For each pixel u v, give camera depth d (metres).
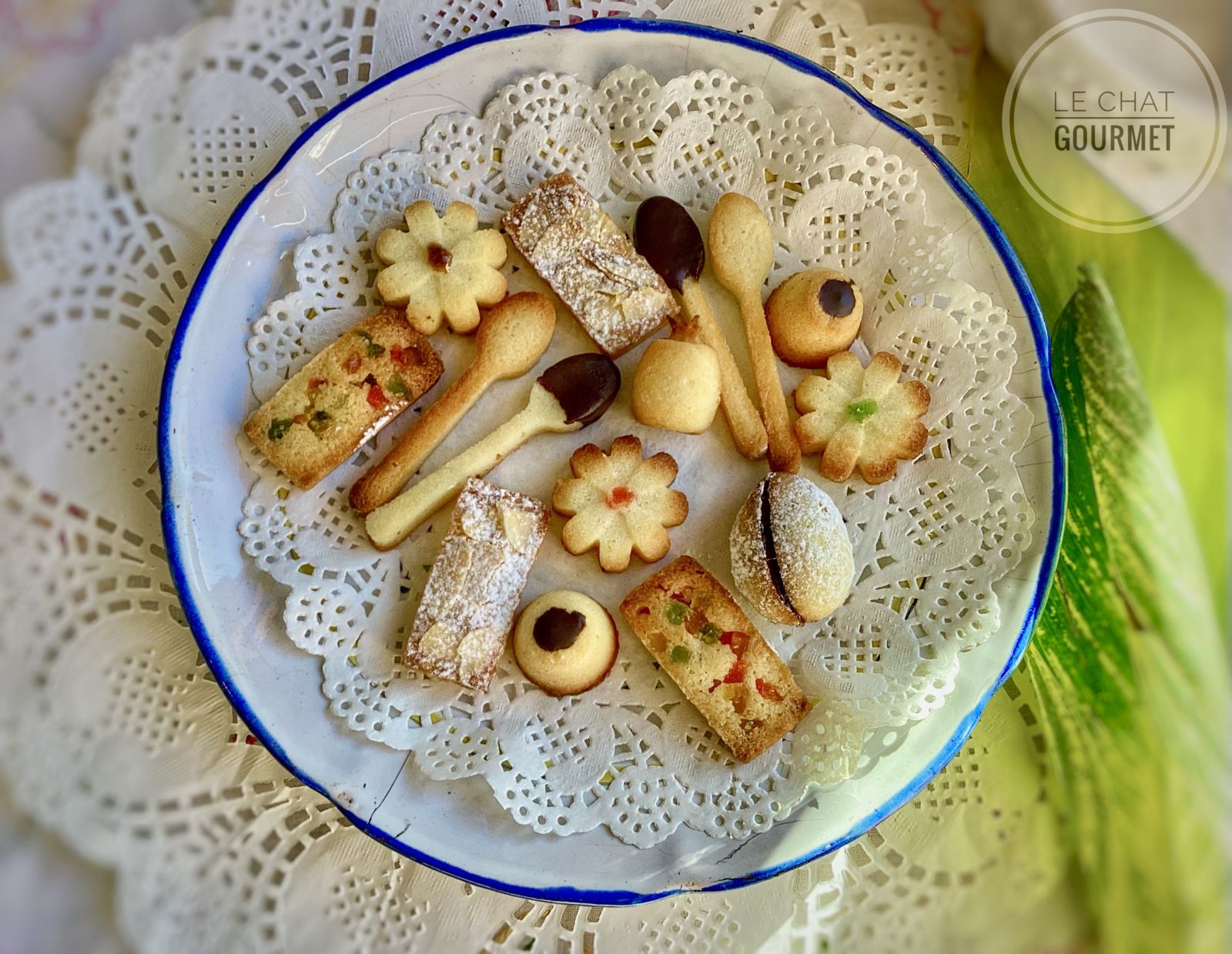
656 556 0.30
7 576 0.29
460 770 0.28
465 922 0.29
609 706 0.29
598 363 0.30
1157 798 0.30
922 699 0.29
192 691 0.29
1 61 0.30
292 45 0.31
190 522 0.28
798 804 0.29
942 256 0.31
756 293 0.31
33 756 0.28
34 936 0.27
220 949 0.28
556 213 0.30
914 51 0.33
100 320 0.30
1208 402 0.32
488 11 0.32
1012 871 0.30
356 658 0.29
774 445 0.30
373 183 0.30
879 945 0.30
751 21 0.33
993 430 0.30
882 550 0.30
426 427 0.30
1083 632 0.31
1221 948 0.29
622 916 0.29
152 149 0.30
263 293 0.30
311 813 0.29
